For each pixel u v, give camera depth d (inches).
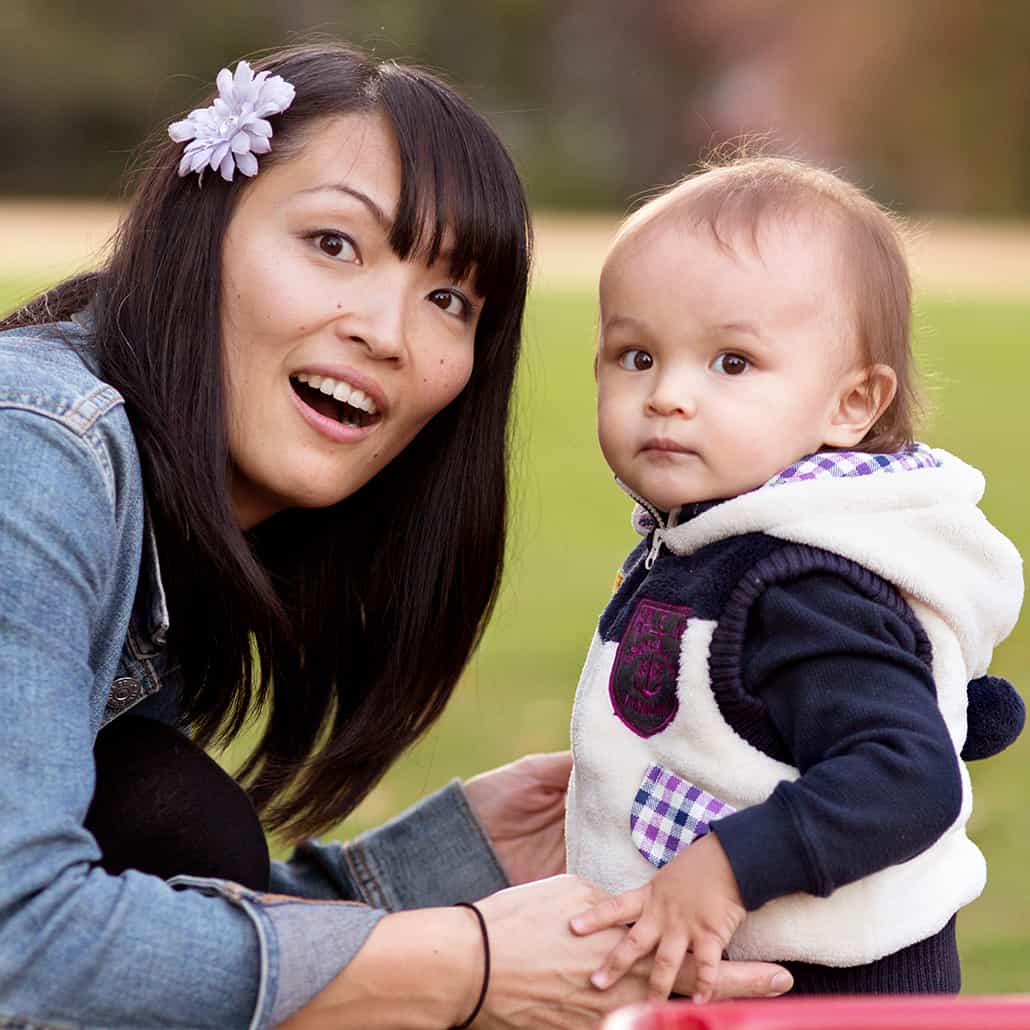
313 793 102.4
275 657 96.6
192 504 84.8
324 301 87.1
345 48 99.3
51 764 72.7
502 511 101.3
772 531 84.8
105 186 1419.8
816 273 88.4
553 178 1517.0
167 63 1434.5
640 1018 58.1
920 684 80.3
